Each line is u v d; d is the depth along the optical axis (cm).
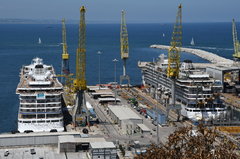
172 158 10100
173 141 10481
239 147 16425
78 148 17138
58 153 16750
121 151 19038
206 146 10088
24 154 16500
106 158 16125
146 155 10388
